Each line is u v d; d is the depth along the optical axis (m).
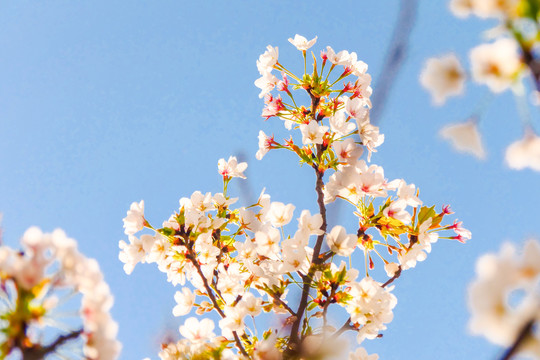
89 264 1.55
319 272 1.77
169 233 1.81
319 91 1.84
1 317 1.53
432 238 1.79
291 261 1.74
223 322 1.77
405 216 1.78
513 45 1.29
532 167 1.47
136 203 1.83
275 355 1.72
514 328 1.06
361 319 1.75
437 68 1.38
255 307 1.78
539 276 1.10
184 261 1.83
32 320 1.54
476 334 1.10
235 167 1.89
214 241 1.85
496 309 1.09
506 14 1.27
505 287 1.10
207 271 1.83
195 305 1.84
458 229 1.78
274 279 1.78
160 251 1.82
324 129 1.81
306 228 1.75
